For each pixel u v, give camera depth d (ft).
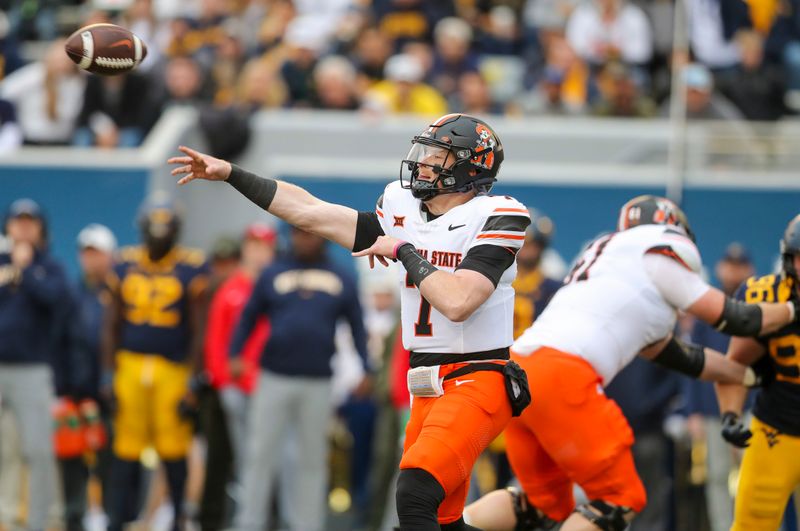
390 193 67.31
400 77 150.20
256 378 113.80
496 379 64.69
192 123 145.38
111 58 65.72
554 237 141.28
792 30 171.63
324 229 67.21
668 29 163.94
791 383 74.43
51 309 112.57
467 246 64.28
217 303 115.96
